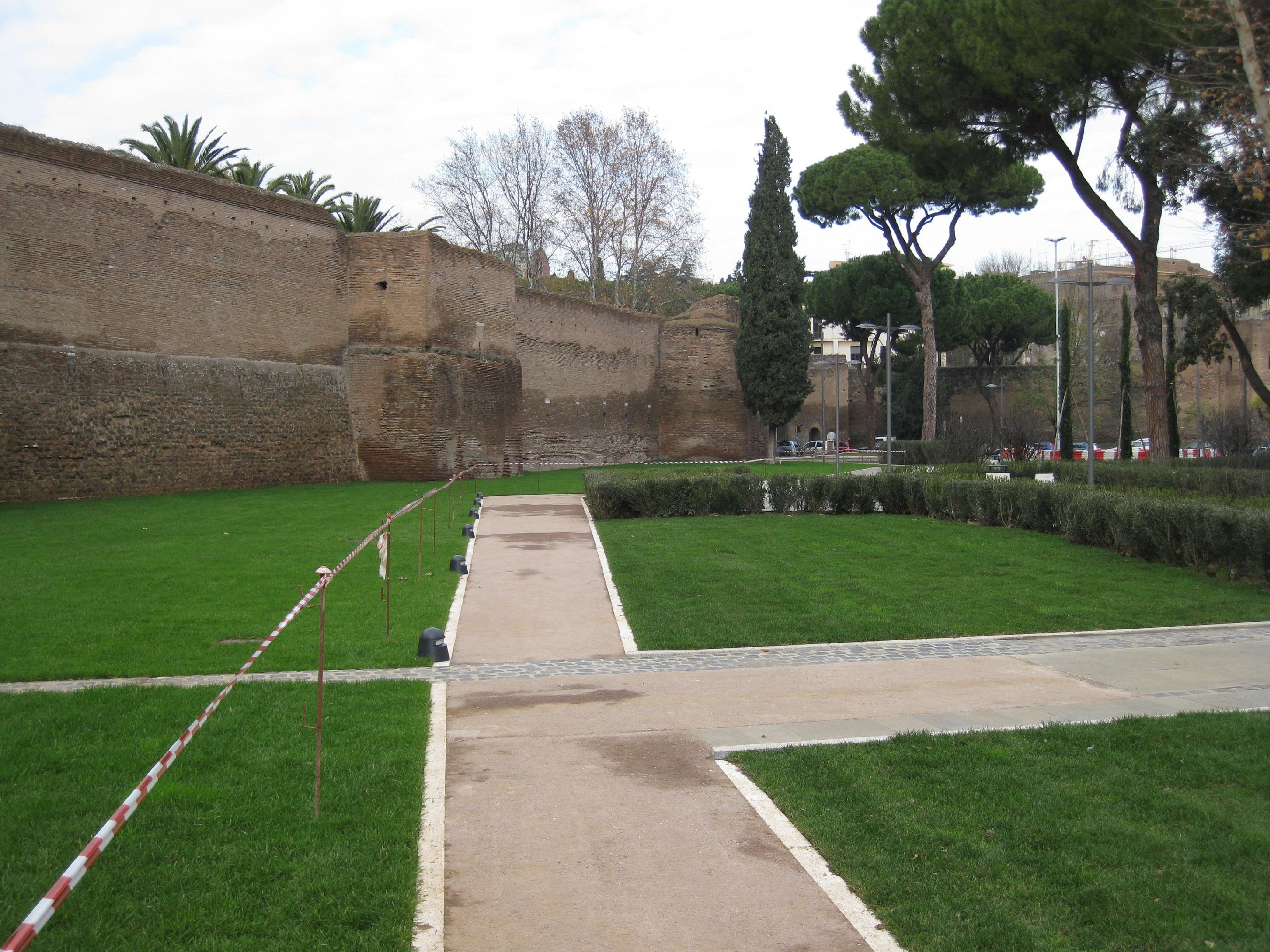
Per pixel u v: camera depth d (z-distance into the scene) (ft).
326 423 99.40
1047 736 21.99
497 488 93.71
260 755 20.63
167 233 84.43
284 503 74.28
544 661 30.63
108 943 13.30
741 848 16.89
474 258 112.27
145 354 82.17
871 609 37.45
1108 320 195.62
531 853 16.74
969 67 75.82
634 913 14.70
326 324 101.19
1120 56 63.67
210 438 86.84
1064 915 14.16
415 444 102.06
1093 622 35.65
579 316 145.79
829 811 17.98
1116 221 75.66
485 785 19.89
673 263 167.73
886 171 132.05
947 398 200.44
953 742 21.77
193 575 42.86
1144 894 14.64
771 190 149.89
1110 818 17.38
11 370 71.51
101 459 77.25
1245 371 91.35
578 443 145.07
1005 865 15.69
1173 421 107.86
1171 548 46.37
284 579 42.34
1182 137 65.41
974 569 46.03
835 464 138.21
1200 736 21.65
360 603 38.24
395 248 103.14
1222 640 33.19
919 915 14.28
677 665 30.17
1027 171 128.77
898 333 200.44
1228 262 78.89
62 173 75.92
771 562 47.98
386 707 24.63
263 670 28.73
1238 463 82.74
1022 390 192.85
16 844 16.20
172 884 14.98
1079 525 52.47
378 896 14.74
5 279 71.67
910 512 69.05
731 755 21.38
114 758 20.26
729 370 165.37
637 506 68.13
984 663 30.09
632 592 41.22
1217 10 43.09
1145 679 27.94
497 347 117.29
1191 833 16.70
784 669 29.48
